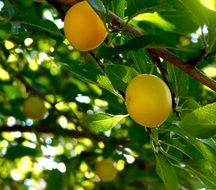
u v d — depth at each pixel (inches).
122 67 22.3
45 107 37.2
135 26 26.3
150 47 20.1
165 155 22.8
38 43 34.4
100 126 24.3
